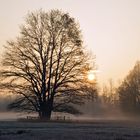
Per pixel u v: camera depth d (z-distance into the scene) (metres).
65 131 37.91
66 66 63.12
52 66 63.25
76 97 63.19
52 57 63.12
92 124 56.62
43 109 63.59
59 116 64.38
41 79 63.16
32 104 63.75
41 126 46.78
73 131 38.06
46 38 63.16
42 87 63.22
